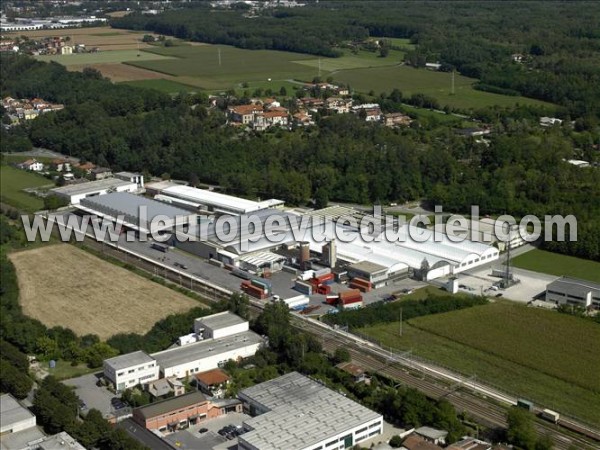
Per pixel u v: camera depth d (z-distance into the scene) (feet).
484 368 503.20
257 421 424.46
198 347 523.29
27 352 537.65
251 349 526.98
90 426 423.64
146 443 420.36
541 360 510.99
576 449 410.31
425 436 419.74
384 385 481.87
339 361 507.30
